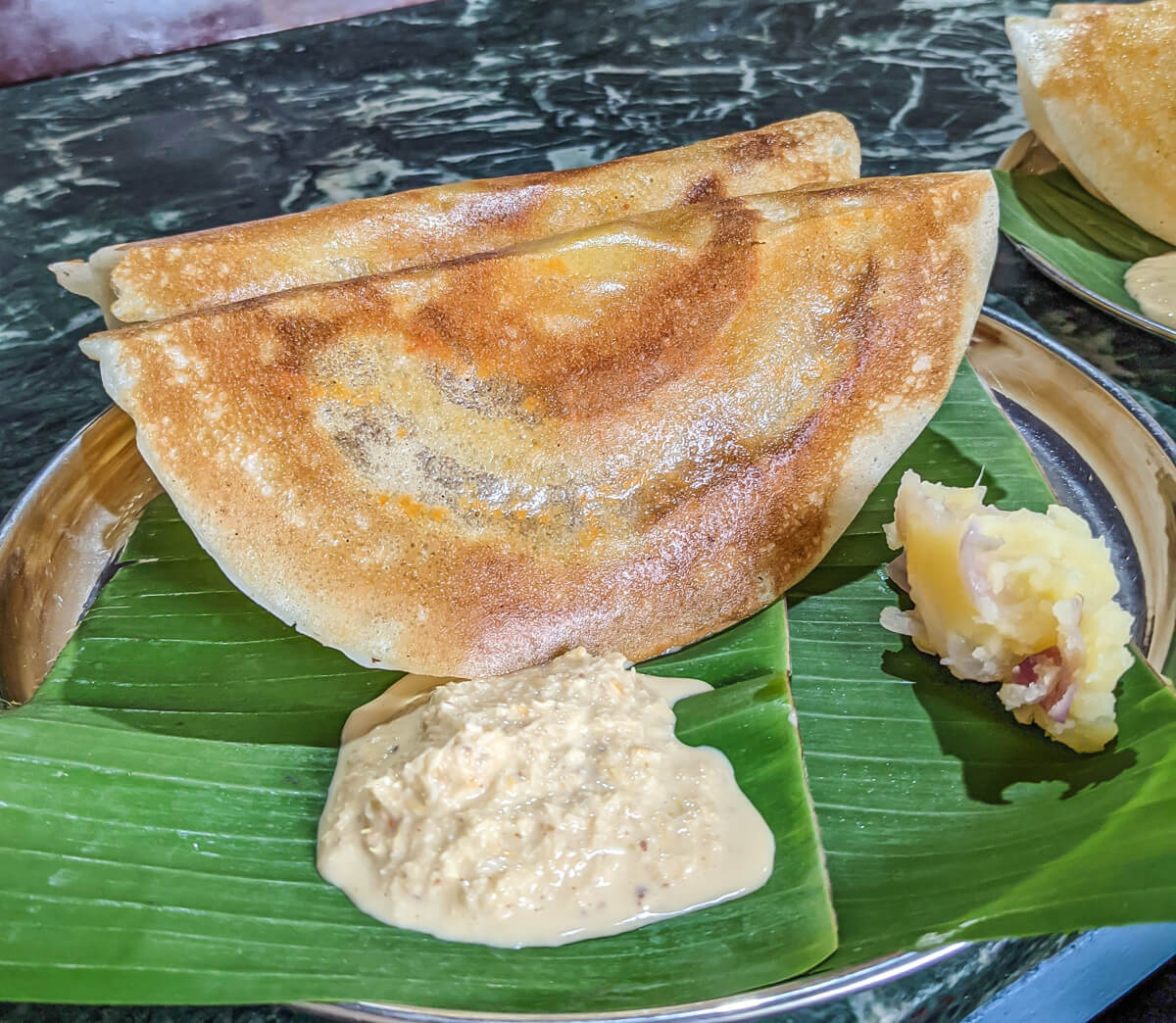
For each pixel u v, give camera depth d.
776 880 0.20
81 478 0.29
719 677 0.24
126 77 0.54
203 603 0.26
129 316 0.26
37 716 0.23
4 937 0.19
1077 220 0.38
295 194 0.44
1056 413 0.30
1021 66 0.38
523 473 0.25
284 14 0.63
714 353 0.26
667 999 0.18
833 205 0.26
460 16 0.59
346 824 0.21
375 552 0.25
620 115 0.48
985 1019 0.20
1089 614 0.21
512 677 0.24
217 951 0.19
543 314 0.25
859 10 0.56
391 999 0.18
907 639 0.25
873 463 0.26
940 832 0.21
